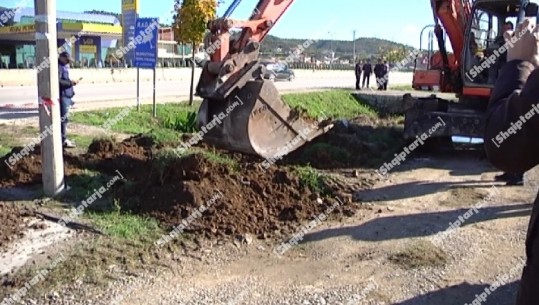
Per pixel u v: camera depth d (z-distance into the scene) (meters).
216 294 4.61
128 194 6.83
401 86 35.16
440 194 8.11
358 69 28.77
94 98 20.83
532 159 1.75
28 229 5.74
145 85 31.34
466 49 11.34
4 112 16.09
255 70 7.35
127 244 5.44
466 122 10.88
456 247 5.84
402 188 8.44
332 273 5.12
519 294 1.82
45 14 6.54
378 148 11.27
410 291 4.77
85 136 11.69
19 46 41.56
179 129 13.31
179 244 5.56
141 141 9.85
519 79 1.84
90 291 4.52
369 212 7.05
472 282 4.97
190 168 6.77
